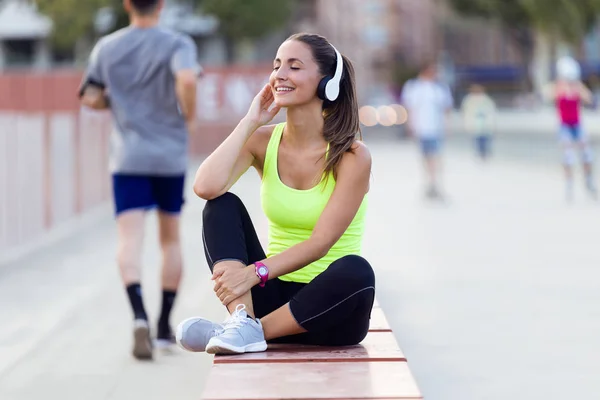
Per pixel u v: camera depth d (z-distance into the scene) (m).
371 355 4.57
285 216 5.00
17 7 67.94
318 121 4.96
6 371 7.66
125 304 10.28
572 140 20.78
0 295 10.77
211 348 4.55
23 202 14.46
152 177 8.20
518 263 12.71
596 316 9.52
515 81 124.44
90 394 7.03
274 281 5.05
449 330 9.01
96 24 55.56
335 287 4.67
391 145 48.59
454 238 15.20
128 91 8.11
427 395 7.01
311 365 4.38
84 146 18.56
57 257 13.54
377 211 19.41
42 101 39.72
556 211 18.81
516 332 8.91
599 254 13.37
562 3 64.06
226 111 32.31
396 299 10.45
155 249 14.09
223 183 4.90
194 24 61.84
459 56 135.00
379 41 160.12
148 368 7.75
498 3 77.69
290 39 4.95
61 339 8.73
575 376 7.46
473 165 33.50
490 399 6.90
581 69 96.88
